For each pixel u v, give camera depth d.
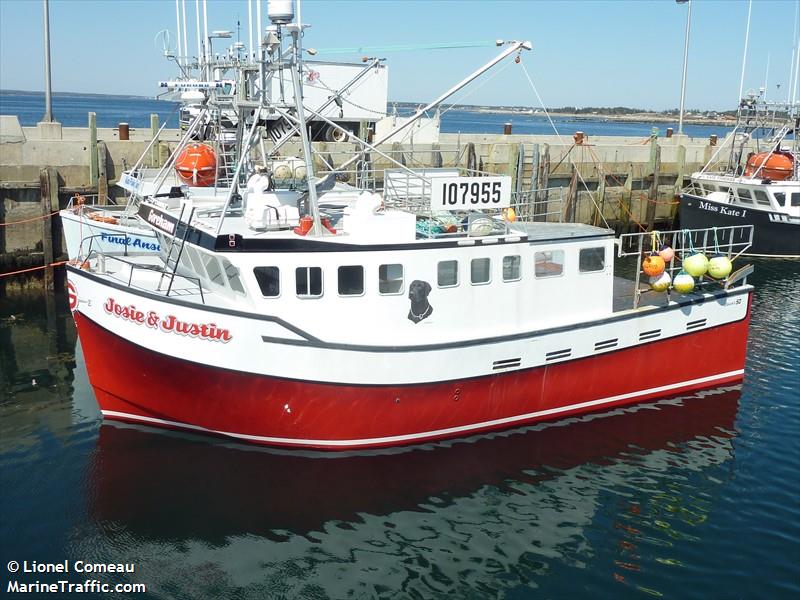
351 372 11.87
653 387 14.97
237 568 9.79
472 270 12.49
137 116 105.06
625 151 36.06
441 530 10.75
